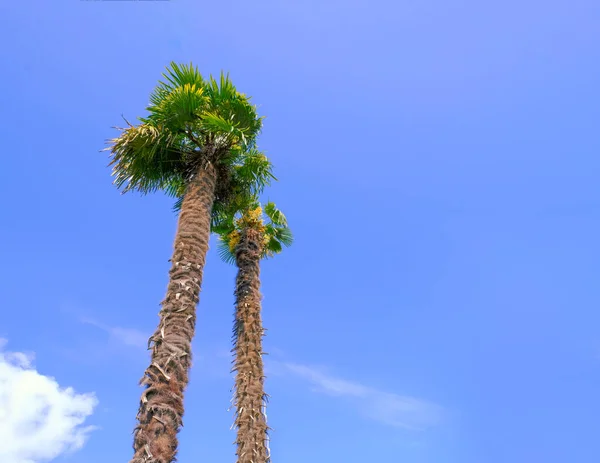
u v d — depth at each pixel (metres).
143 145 9.46
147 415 5.81
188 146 10.18
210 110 10.02
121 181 9.81
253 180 11.41
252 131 10.87
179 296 7.14
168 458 5.57
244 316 11.25
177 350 6.49
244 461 9.06
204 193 8.99
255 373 10.37
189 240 8.04
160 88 9.99
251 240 12.75
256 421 9.66
